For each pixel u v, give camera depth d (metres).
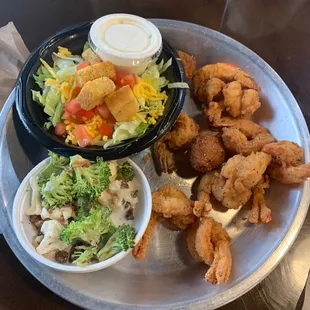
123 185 0.27
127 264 0.27
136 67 0.28
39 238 0.25
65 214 0.26
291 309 0.26
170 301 0.25
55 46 0.30
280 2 0.35
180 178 0.29
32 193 0.26
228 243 0.27
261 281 0.26
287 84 0.32
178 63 0.30
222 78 0.31
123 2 0.35
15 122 0.29
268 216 0.27
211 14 0.35
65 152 0.26
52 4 0.35
